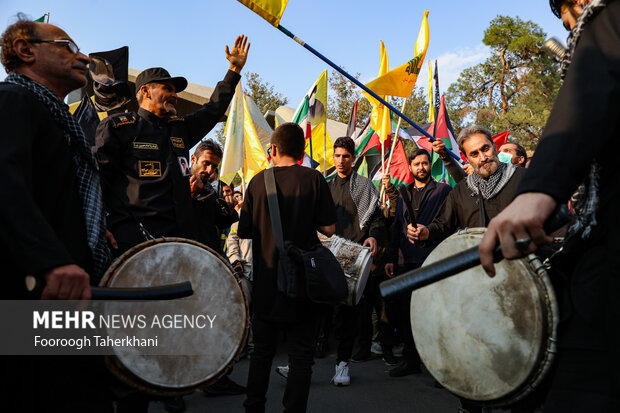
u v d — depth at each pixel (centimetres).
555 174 89
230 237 511
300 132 325
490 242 92
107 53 442
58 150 164
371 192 488
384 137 566
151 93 287
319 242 312
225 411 358
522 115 3130
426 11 545
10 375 149
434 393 397
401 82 529
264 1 433
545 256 168
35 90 165
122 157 266
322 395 393
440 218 335
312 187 309
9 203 131
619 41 94
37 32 180
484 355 176
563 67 110
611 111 91
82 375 168
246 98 825
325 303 286
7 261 147
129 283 199
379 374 459
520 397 165
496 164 306
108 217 259
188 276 218
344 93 2612
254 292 300
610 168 99
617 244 94
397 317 501
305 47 460
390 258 487
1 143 141
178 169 279
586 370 95
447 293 195
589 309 96
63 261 129
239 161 589
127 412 221
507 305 168
